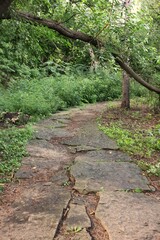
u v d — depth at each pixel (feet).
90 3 19.98
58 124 28.99
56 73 49.52
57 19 19.66
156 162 18.29
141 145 21.57
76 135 24.56
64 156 19.34
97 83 50.01
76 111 37.65
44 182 15.08
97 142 22.34
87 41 20.88
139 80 25.48
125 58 22.47
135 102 42.52
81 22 20.08
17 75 45.98
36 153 19.54
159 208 12.29
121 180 15.11
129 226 10.78
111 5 20.11
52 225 10.83
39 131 25.38
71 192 13.83
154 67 26.58
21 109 32.17
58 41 22.58
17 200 13.01
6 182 14.98
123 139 22.91
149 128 27.76
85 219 11.30
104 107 40.91
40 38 21.95
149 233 10.37
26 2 18.53
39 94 37.42
